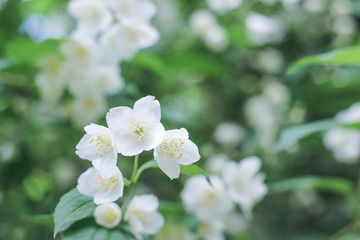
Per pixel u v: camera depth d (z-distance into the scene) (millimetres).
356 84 765
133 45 579
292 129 646
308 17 881
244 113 857
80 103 618
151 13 594
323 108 815
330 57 499
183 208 528
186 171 392
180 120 646
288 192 938
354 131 735
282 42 893
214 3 825
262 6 873
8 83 636
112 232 394
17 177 658
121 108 375
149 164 386
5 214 555
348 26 856
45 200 653
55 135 684
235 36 831
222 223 537
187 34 833
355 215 633
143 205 418
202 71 794
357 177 879
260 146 802
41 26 790
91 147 377
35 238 545
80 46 581
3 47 653
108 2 587
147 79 744
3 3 695
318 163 890
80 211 376
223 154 795
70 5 584
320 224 922
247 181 534
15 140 665
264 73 896
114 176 386
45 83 606
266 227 930
